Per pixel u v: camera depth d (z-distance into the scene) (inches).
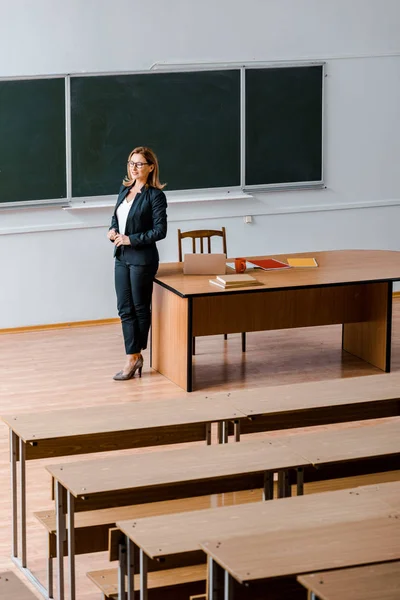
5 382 262.2
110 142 315.6
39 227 312.2
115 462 142.3
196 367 275.0
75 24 305.1
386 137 350.3
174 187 326.6
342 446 146.9
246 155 332.8
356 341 283.4
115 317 327.9
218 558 106.4
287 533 113.0
